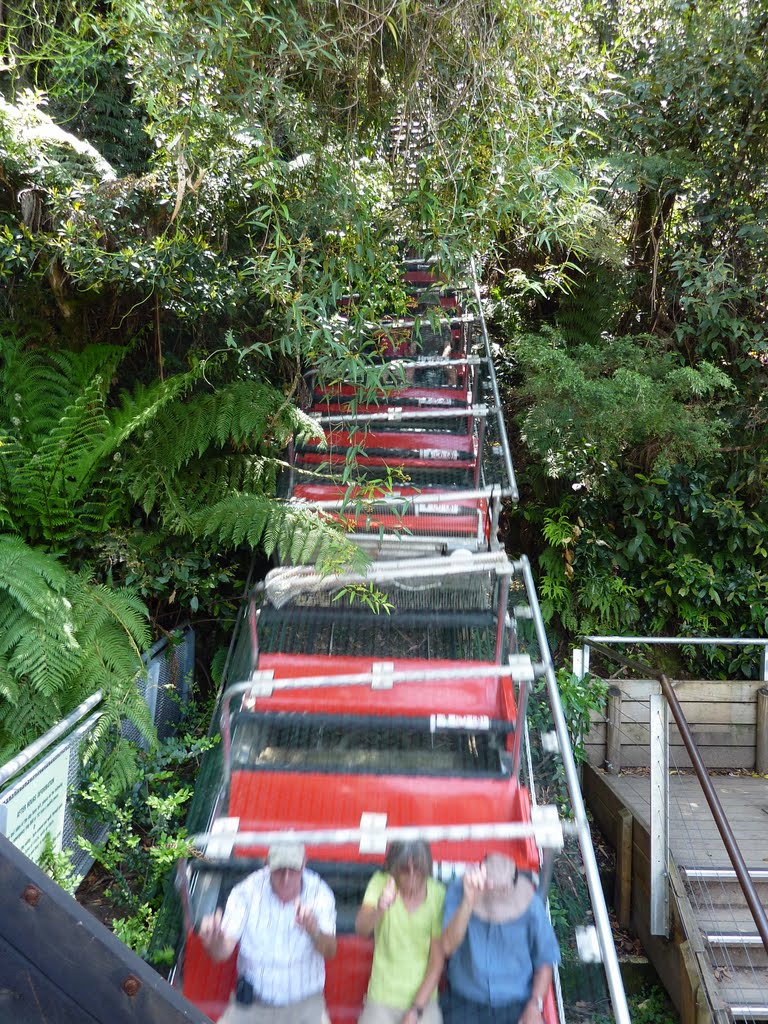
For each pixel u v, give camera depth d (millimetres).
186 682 4824
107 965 859
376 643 3957
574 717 5164
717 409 5777
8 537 3744
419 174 3562
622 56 6117
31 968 849
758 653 6195
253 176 3641
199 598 4898
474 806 2918
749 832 4773
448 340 6746
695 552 6398
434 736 3373
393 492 4199
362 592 3984
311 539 3939
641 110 6148
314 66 3309
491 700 3477
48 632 3379
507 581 3631
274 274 3396
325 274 3445
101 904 3314
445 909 2203
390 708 3424
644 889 4281
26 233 3971
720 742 5883
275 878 2209
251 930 2178
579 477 6090
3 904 842
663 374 5680
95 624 3611
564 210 3818
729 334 6109
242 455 4754
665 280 6500
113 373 4527
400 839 2258
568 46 4098
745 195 6164
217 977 2213
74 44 3689
